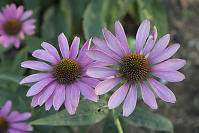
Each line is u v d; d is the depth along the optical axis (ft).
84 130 1.96
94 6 2.26
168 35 1.27
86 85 1.24
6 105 1.53
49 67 1.30
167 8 3.17
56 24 2.60
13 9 2.15
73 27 2.66
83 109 1.28
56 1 2.74
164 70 1.25
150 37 1.28
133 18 2.91
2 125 1.49
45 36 2.54
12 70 2.00
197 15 3.58
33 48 1.82
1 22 2.11
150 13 2.53
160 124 1.58
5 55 2.69
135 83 1.28
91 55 1.22
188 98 2.76
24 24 2.10
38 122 1.25
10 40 2.06
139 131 2.61
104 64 1.25
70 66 1.27
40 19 2.75
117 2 2.48
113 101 1.22
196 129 2.60
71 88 1.25
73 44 1.31
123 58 1.28
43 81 1.26
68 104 1.22
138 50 1.29
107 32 1.25
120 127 1.40
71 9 2.70
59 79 1.27
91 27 2.15
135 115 1.58
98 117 1.29
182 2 3.59
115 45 1.26
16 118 1.51
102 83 1.21
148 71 1.27
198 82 2.82
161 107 2.67
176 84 1.71
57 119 1.26
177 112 2.68
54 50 1.32
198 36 3.29
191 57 3.02
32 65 1.29
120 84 1.29
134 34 2.81
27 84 1.29
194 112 2.69
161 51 1.27
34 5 2.58
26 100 1.34
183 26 3.40
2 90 1.62
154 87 1.26
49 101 1.24
